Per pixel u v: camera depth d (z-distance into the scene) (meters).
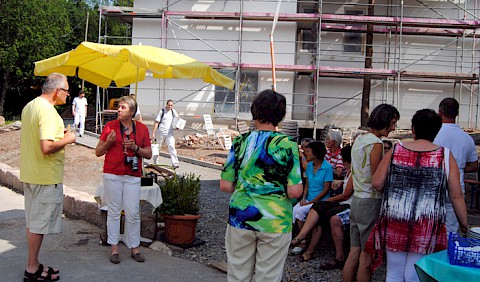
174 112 13.60
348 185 5.79
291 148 3.54
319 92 22.97
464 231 3.78
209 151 17.80
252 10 21.53
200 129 21.42
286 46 21.44
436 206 3.69
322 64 23.12
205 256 6.04
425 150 3.79
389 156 3.89
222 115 21.45
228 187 3.67
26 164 4.79
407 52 23.02
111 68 8.62
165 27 21.45
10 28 37.31
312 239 6.01
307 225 5.85
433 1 23.23
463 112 22.75
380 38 23.16
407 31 22.39
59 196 4.92
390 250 3.82
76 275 5.12
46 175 4.78
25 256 5.64
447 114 4.94
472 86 22.45
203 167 14.55
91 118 30.53
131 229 5.66
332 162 7.49
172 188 6.42
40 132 4.66
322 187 6.48
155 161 13.35
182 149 18.39
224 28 21.64
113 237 5.59
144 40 21.75
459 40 22.72
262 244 3.54
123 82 8.95
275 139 3.55
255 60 21.50
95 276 5.12
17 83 38.97
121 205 5.60
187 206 6.31
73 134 4.93
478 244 3.29
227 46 21.66
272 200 3.51
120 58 7.84
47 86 4.86
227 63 21.05
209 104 21.52
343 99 22.88
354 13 23.55
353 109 22.94
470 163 4.99
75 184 11.15
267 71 21.50
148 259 5.75
